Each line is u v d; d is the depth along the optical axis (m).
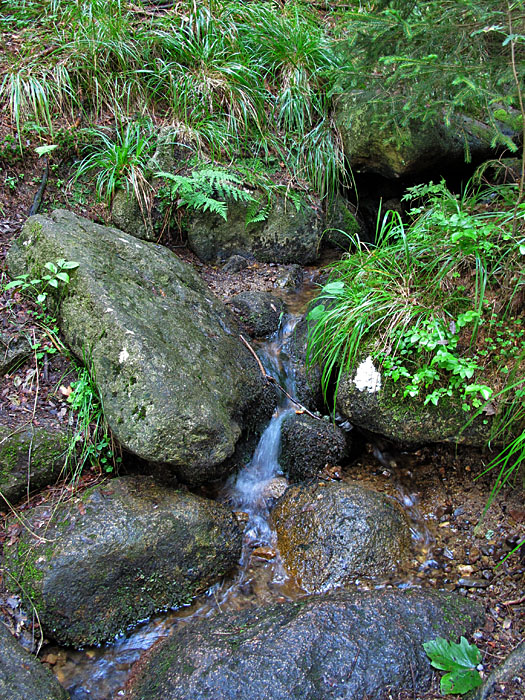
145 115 4.52
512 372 2.76
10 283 3.12
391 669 2.18
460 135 4.40
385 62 2.84
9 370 3.00
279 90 5.00
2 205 3.80
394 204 4.94
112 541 2.53
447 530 2.95
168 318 3.17
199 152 4.46
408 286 3.16
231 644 2.28
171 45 4.79
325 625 2.30
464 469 3.13
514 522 2.83
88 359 2.88
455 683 2.15
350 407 3.13
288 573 2.84
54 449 2.77
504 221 3.01
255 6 5.29
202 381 2.97
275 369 3.73
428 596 2.49
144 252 3.53
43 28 4.75
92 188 4.18
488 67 2.77
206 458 2.77
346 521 2.86
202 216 4.36
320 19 5.58
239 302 3.98
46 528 2.58
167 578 2.63
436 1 2.70
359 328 3.12
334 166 4.71
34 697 2.03
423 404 2.96
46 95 4.21
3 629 2.27
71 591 2.45
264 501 3.26
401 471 3.29
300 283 4.48
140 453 2.65
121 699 2.28
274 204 4.50
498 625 2.41
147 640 2.54
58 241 3.12
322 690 2.11
